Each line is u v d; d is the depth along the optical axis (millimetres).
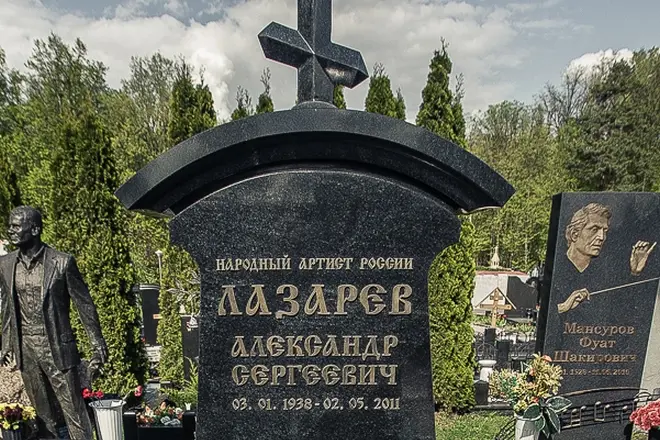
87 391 4828
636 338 5090
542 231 21375
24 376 4309
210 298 2406
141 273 13555
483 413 6898
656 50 23656
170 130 7680
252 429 2453
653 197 4934
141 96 24250
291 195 2361
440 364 6773
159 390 7941
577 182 22609
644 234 4973
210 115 7820
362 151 2324
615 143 21453
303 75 2465
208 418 2436
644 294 5047
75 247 6234
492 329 9805
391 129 2240
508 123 31422
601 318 5062
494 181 2285
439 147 2258
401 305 2416
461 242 6727
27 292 4160
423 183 2387
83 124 6172
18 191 7855
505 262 24234
